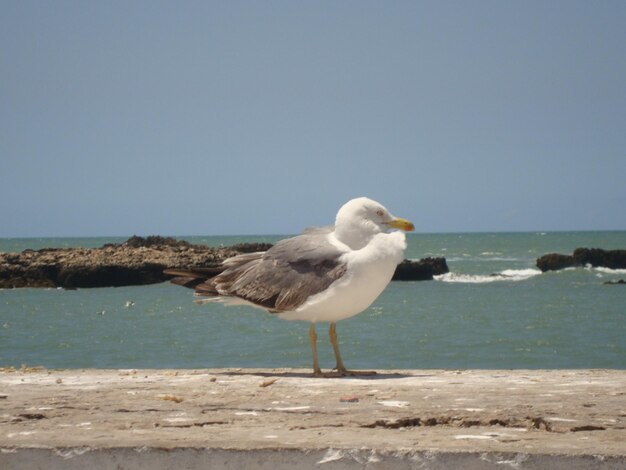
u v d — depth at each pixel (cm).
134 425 605
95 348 2767
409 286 6338
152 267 6388
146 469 522
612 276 7081
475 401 696
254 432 576
